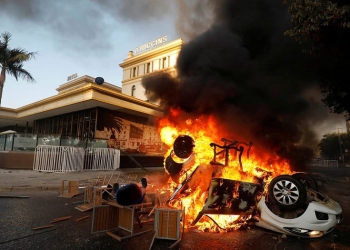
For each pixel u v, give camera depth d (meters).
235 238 3.91
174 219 3.68
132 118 19.91
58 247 3.32
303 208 4.22
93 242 3.55
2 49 21.73
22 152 12.06
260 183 4.86
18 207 5.44
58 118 21.69
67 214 5.01
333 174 17.94
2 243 3.38
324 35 4.76
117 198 3.97
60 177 9.88
